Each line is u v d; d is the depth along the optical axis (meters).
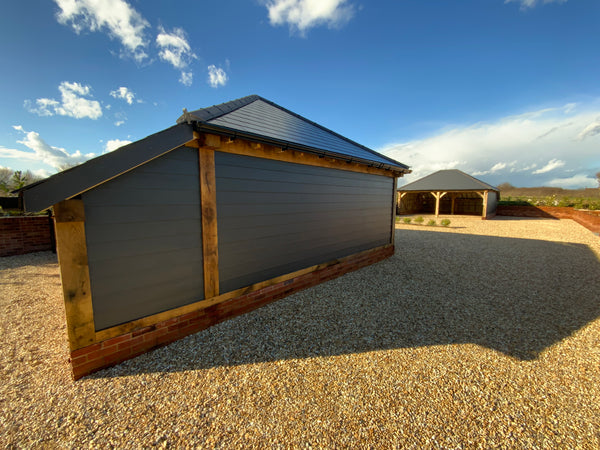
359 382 2.48
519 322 3.73
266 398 2.27
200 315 3.35
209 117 3.14
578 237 11.22
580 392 2.35
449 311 4.08
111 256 2.58
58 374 2.56
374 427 1.98
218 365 2.71
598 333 3.41
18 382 2.44
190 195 3.14
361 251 6.29
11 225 7.89
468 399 2.27
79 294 2.40
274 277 4.29
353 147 6.45
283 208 4.30
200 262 3.32
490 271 6.18
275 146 3.88
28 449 1.76
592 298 4.61
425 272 6.06
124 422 2.00
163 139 2.65
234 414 2.09
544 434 1.91
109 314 2.62
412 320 3.78
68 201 2.26
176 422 2.01
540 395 2.32
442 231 13.23
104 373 2.56
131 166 2.42
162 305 3.01
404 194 23.17
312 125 6.60
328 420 2.04
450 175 22.22
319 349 3.03
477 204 22.98
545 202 22.86
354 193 5.86
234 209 3.61
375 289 4.96
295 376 2.56
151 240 2.86
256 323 3.59
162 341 3.02
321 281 5.20
